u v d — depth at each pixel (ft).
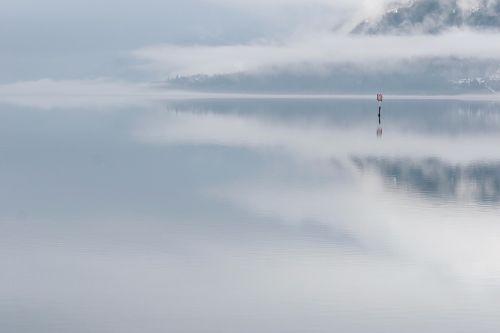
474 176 363.35
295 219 254.06
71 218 258.16
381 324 156.25
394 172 380.37
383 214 262.06
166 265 196.95
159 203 286.66
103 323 156.66
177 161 433.07
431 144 547.49
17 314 161.17
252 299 170.71
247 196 302.25
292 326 155.43
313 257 203.62
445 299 170.19
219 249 212.64
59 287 178.70
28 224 247.50
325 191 315.17
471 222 247.70
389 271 191.11
